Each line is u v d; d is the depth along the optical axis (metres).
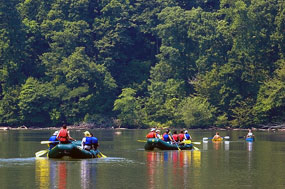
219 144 129.00
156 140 105.00
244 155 96.12
